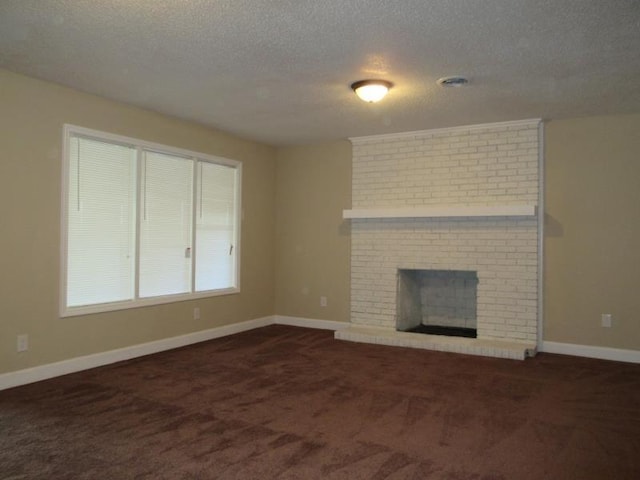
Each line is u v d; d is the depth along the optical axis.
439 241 5.35
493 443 2.74
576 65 3.38
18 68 3.57
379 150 5.70
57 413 3.13
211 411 3.20
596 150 4.71
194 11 2.66
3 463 2.45
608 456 2.59
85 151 4.19
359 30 2.87
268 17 2.72
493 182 5.07
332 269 6.10
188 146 5.14
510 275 5.00
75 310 4.08
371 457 2.55
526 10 2.61
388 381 3.90
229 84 3.87
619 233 4.62
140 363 4.40
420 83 3.79
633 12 2.61
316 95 4.14
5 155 3.61
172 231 5.05
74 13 2.69
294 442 2.73
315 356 4.71
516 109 4.50
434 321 6.06
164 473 2.36
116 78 3.76
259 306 6.25
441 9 2.61
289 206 6.41
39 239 3.83
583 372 4.18
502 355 4.66
